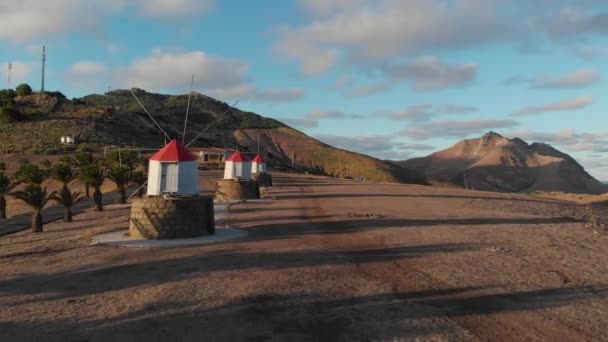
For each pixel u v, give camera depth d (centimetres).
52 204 4059
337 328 892
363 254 1605
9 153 8494
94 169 3447
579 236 2058
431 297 1097
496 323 926
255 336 855
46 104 13550
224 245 1777
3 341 841
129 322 929
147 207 1955
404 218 2650
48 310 1012
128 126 12612
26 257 1636
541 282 1241
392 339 837
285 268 1382
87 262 1507
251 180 4128
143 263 1468
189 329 890
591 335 869
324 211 3041
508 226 2344
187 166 2061
